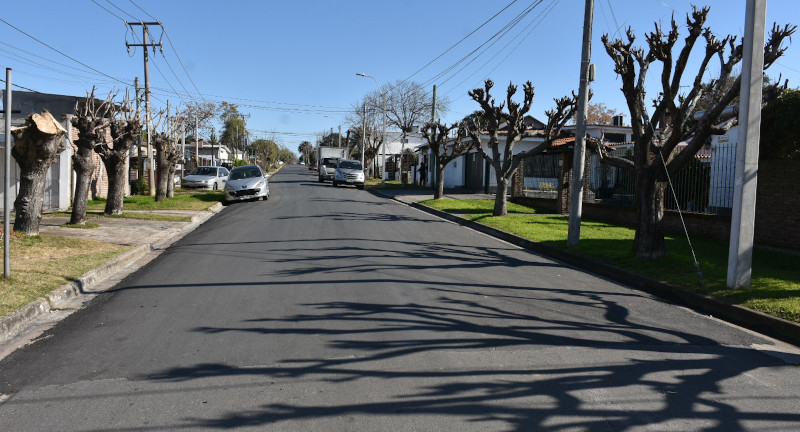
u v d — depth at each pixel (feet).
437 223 56.65
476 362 16.52
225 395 14.05
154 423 12.54
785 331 20.83
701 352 18.20
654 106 37.78
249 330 19.53
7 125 23.58
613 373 15.88
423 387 14.58
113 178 54.95
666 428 12.51
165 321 20.76
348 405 13.46
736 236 25.79
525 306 23.61
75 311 22.36
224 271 30.17
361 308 22.47
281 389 14.42
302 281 27.61
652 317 22.68
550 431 12.25
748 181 25.57
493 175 99.19
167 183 78.13
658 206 34.42
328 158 143.64
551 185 79.36
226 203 77.51
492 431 12.21
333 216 59.21
